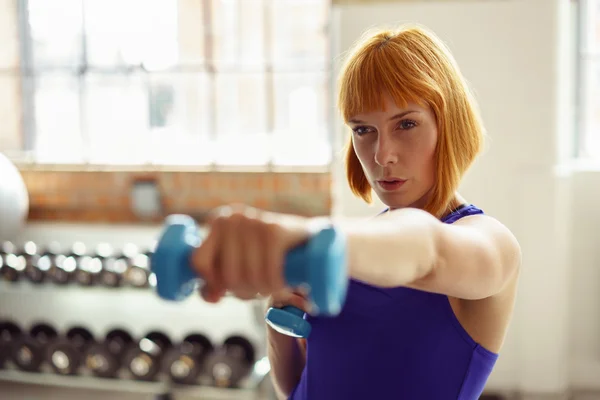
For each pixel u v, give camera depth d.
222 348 2.96
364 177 0.98
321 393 0.83
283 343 1.01
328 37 3.67
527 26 3.09
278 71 3.74
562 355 3.20
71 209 3.81
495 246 0.66
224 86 3.81
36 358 3.16
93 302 3.72
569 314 3.37
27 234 3.84
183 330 3.62
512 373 3.25
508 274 0.67
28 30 3.99
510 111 3.13
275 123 3.78
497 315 0.76
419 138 0.77
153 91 3.89
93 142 3.99
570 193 3.20
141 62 3.88
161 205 3.71
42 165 3.86
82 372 3.13
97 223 3.75
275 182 3.57
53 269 3.26
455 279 0.57
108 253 3.35
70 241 3.79
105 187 3.76
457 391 0.77
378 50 0.78
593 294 3.36
